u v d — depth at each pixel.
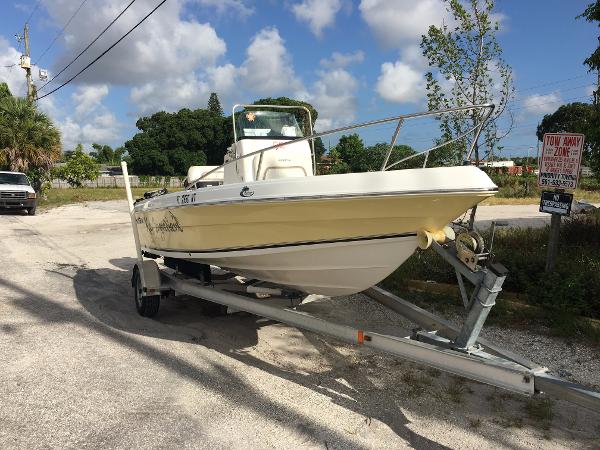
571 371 4.54
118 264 9.91
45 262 10.00
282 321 4.65
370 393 4.21
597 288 5.76
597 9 7.19
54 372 4.52
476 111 8.20
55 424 3.63
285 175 5.45
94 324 5.93
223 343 5.37
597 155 7.65
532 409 3.89
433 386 4.34
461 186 3.62
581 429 3.64
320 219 4.01
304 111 6.16
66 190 39.53
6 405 3.89
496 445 3.44
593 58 7.38
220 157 71.06
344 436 3.53
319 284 4.70
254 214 4.29
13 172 21.39
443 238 3.99
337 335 4.20
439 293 6.72
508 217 16.31
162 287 6.14
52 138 27.44
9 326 5.78
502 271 3.50
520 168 45.22
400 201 3.69
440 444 3.46
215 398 4.08
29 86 31.05
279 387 4.31
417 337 3.96
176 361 4.83
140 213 6.43
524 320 5.70
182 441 3.44
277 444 3.42
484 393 4.21
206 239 4.99
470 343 3.63
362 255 4.20
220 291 5.38
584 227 8.88
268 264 4.73
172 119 69.81
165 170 68.19
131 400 4.02
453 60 8.41
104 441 3.42
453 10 8.45
